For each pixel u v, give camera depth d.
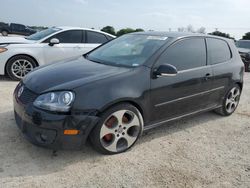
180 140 4.37
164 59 4.18
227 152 4.11
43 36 7.90
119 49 4.63
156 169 3.52
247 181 3.43
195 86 4.56
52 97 3.34
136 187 3.14
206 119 5.36
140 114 3.89
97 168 3.43
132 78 3.76
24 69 7.42
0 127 4.25
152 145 4.12
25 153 3.61
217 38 5.27
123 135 3.80
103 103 3.44
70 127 3.30
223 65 5.16
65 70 3.92
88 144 3.93
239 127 5.10
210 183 3.33
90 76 3.66
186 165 3.67
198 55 4.72
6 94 5.98
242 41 15.91
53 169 3.34
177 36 4.56
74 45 7.95
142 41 4.59
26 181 3.08
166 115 4.27
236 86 5.57
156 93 4.00
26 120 3.45
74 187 3.05
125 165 3.54
